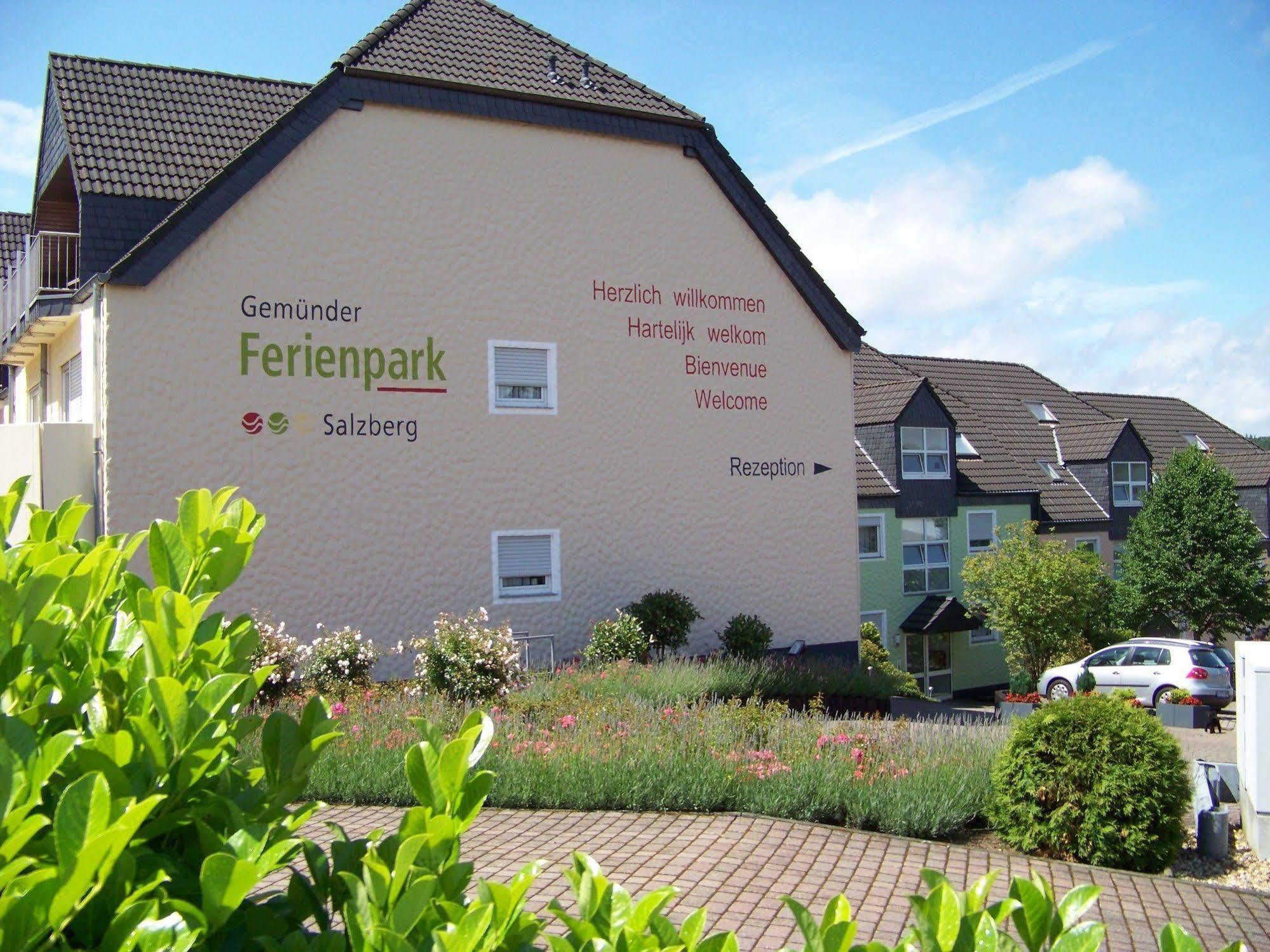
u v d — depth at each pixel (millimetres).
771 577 19734
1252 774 9555
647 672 14945
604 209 18438
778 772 9344
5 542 2855
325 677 13422
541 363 17797
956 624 31359
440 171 17016
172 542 2568
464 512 16875
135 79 17719
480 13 19344
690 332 19156
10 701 2275
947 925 1961
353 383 16125
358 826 8125
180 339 14961
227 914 1849
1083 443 39312
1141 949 6617
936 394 32656
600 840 7980
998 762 9055
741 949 5938
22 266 18594
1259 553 33406
